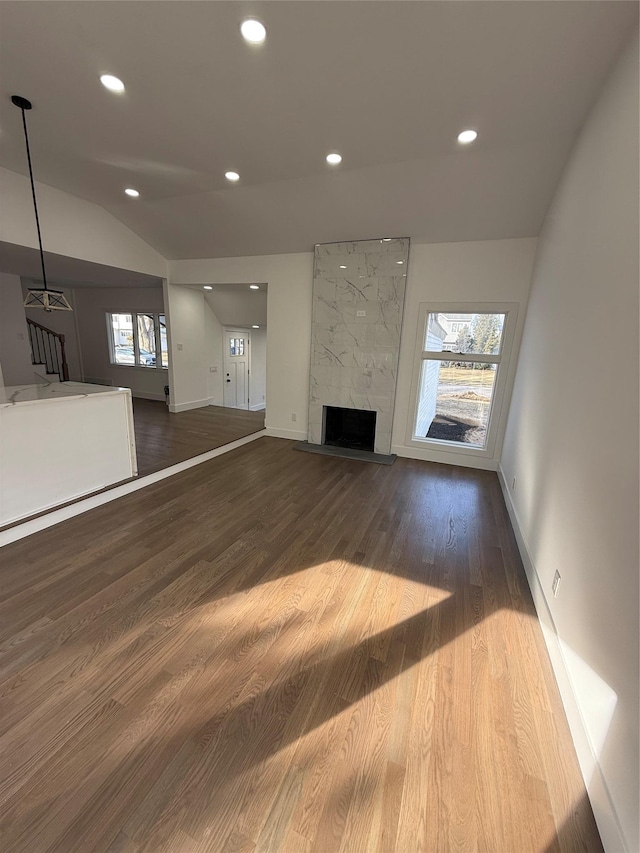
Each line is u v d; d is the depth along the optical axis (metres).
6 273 6.09
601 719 1.26
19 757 1.28
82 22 1.91
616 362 1.50
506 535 3.00
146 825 1.12
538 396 2.83
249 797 1.20
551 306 2.78
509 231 3.88
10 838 1.08
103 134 2.95
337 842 1.10
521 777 1.30
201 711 1.48
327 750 1.35
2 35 2.00
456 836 1.13
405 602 2.17
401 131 2.73
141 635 1.84
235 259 5.43
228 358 7.79
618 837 1.04
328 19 1.82
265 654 1.77
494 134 2.70
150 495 3.48
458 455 4.65
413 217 3.91
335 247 4.66
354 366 4.86
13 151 3.27
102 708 1.47
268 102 2.48
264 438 5.57
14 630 1.83
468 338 4.43
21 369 6.46
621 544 1.28
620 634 1.21
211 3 1.77
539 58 1.98
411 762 1.33
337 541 2.82
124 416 3.38
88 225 4.57
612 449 1.45
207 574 2.35
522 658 1.81
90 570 2.33
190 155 3.22
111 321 8.28
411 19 1.80
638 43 1.62
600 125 2.05
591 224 2.02
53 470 2.84
